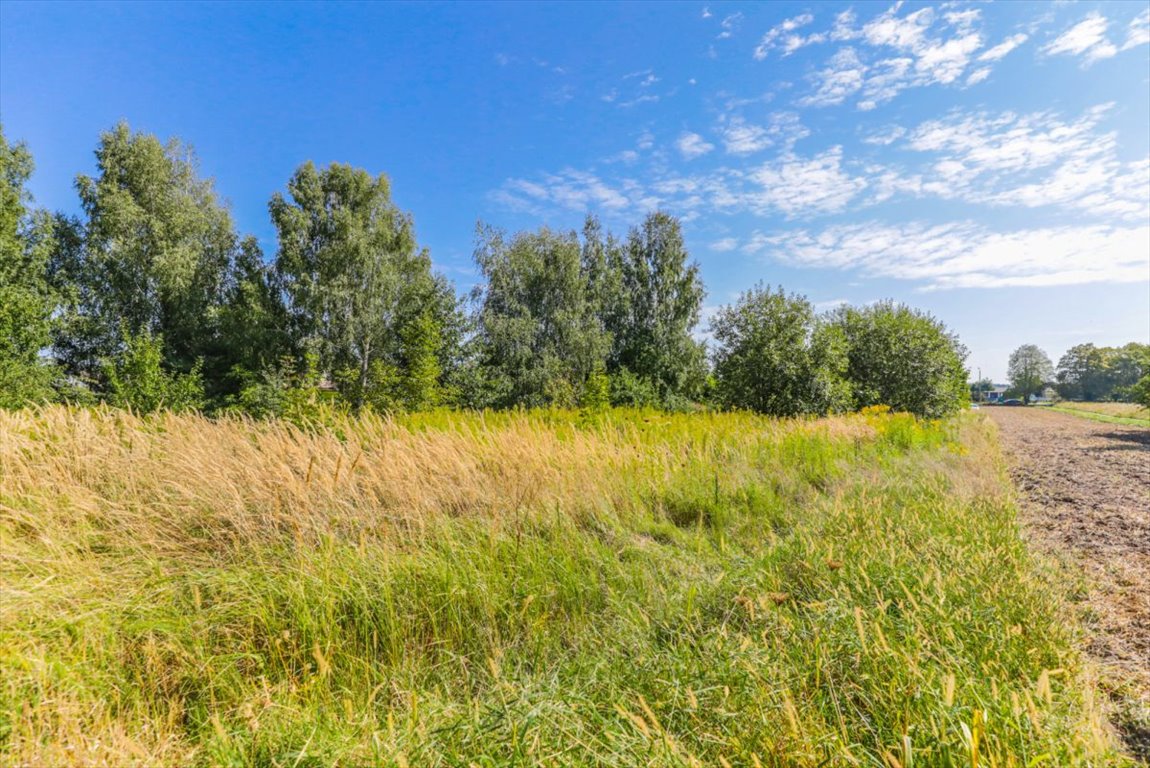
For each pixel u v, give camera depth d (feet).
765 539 16.78
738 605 11.09
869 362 77.87
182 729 7.66
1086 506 23.89
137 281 91.30
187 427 20.22
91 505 12.86
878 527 14.80
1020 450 52.75
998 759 5.92
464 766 6.31
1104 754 6.43
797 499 21.89
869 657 8.16
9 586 9.16
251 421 22.22
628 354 121.19
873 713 7.37
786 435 30.48
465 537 14.01
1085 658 9.62
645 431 30.68
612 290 124.88
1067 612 11.58
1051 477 33.42
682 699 7.78
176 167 103.81
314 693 8.20
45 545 11.06
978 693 7.27
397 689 8.49
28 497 12.64
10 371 62.39
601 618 11.25
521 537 13.85
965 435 59.77
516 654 9.88
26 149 75.87
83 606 9.25
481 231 109.29
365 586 10.89
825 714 7.52
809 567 12.37
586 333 107.76
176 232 96.17
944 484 24.98
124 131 95.76
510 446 19.92
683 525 18.35
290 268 100.94
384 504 15.25
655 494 19.70
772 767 6.56
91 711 7.37
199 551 12.47
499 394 97.30
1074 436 72.74
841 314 83.41
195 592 9.77
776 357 59.31
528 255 108.78
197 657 8.80
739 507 19.54
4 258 71.51
